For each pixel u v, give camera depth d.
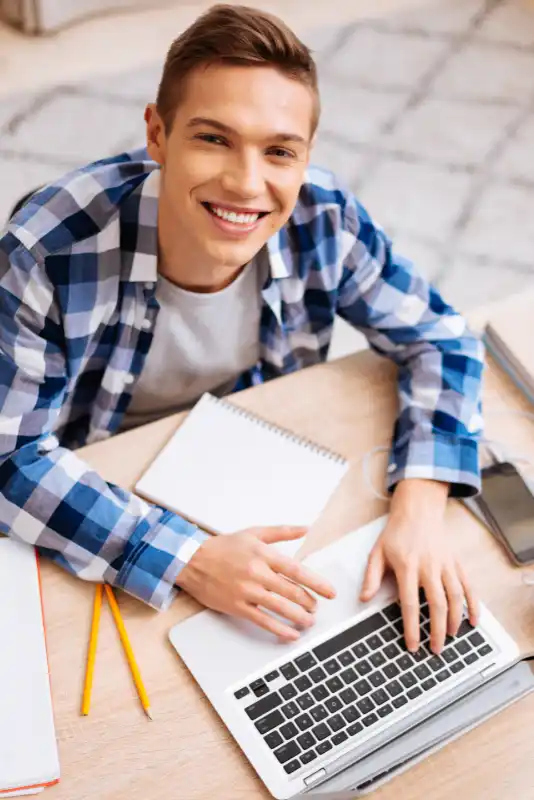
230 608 1.10
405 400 1.34
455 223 2.69
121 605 1.12
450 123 2.98
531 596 1.16
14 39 3.08
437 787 0.99
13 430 1.19
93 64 3.04
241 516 1.20
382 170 2.81
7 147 2.73
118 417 1.43
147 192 1.23
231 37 1.02
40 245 1.21
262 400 1.33
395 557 1.17
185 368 1.43
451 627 1.11
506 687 1.07
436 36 3.30
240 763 1.00
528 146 2.95
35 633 1.06
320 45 3.21
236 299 1.37
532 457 1.31
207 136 1.05
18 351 1.20
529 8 3.42
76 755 0.99
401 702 1.04
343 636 1.10
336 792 0.97
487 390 1.39
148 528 1.14
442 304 1.43
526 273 2.57
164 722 1.02
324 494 1.24
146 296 1.30
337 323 2.40
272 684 1.05
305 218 1.34
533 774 1.01
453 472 1.25
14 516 1.15
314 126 1.11
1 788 0.95
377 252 1.39
